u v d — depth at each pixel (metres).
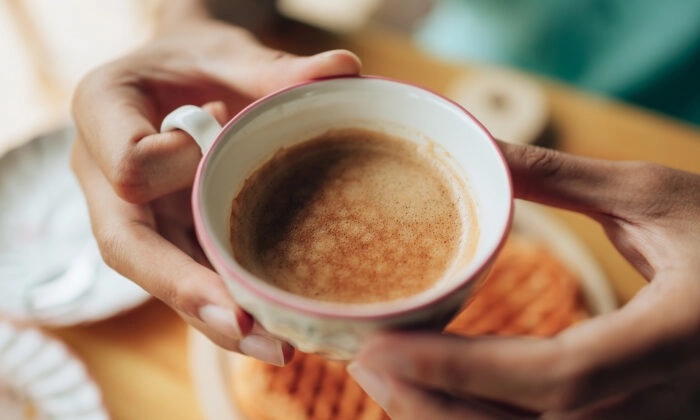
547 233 0.38
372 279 0.27
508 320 0.34
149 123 0.31
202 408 0.33
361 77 0.28
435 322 0.23
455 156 0.28
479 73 0.45
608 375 0.24
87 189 0.31
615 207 0.28
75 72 0.63
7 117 0.59
